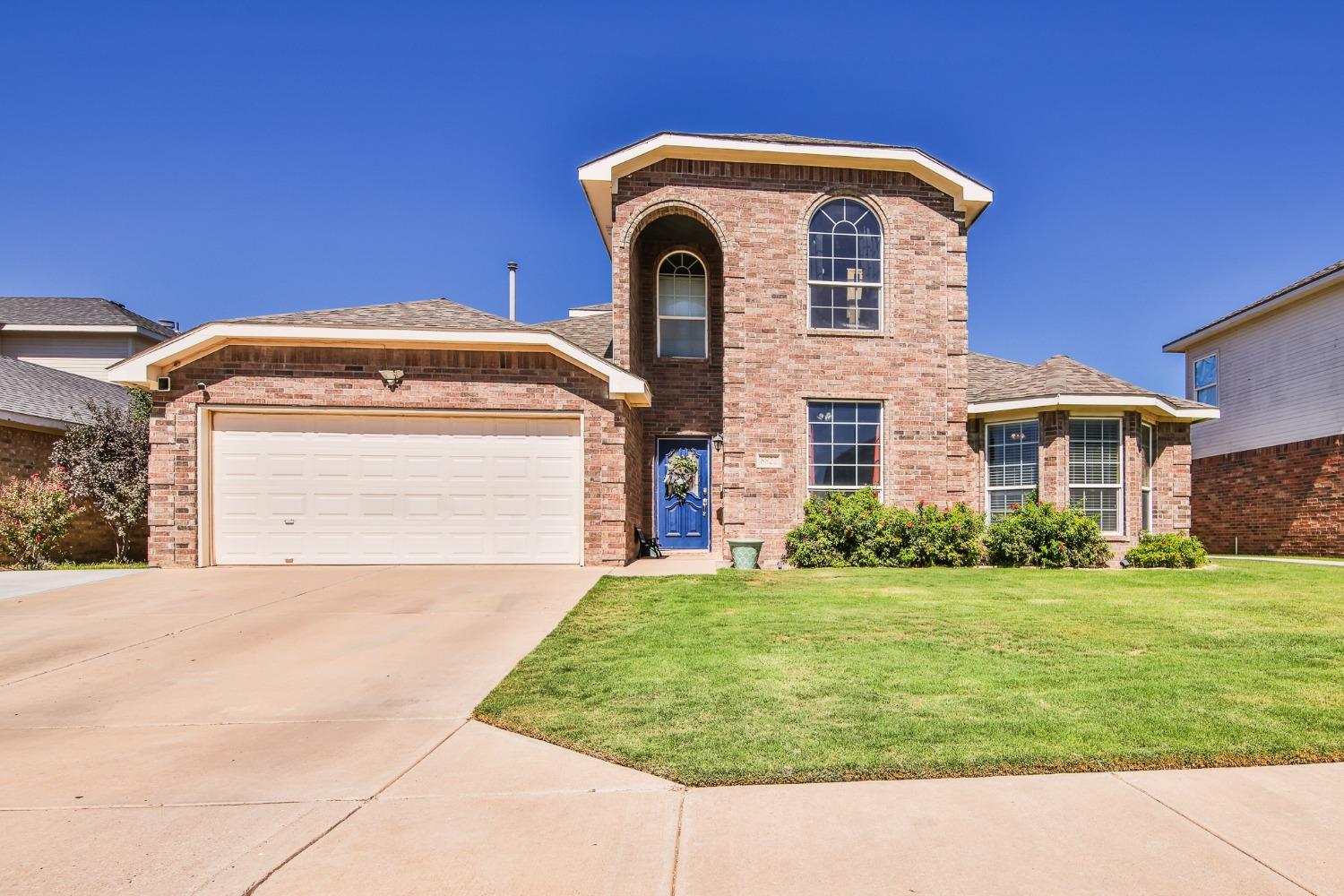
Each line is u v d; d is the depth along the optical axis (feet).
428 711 14.96
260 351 37.22
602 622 23.35
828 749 12.34
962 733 13.01
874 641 20.33
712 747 12.48
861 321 43.65
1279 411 55.83
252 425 37.50
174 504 36.65
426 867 8.98
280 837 9.71
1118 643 19.98
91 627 23.16
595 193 42.55
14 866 8.95
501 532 38.29
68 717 14.76
